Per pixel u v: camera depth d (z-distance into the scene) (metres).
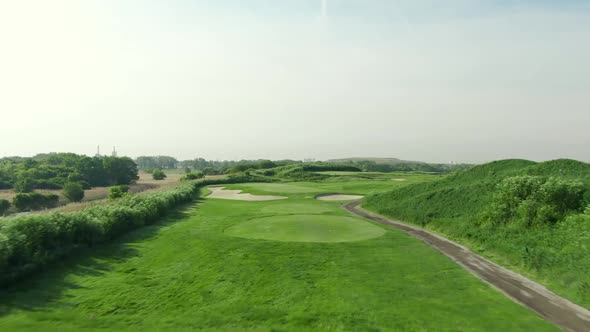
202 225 27.05
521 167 34.41
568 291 13.67
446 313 11.95
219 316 12.16
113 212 24.05
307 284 14.64
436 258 18.31
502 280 15.22
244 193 52.59
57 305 13.10
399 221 29.94
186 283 15.20
